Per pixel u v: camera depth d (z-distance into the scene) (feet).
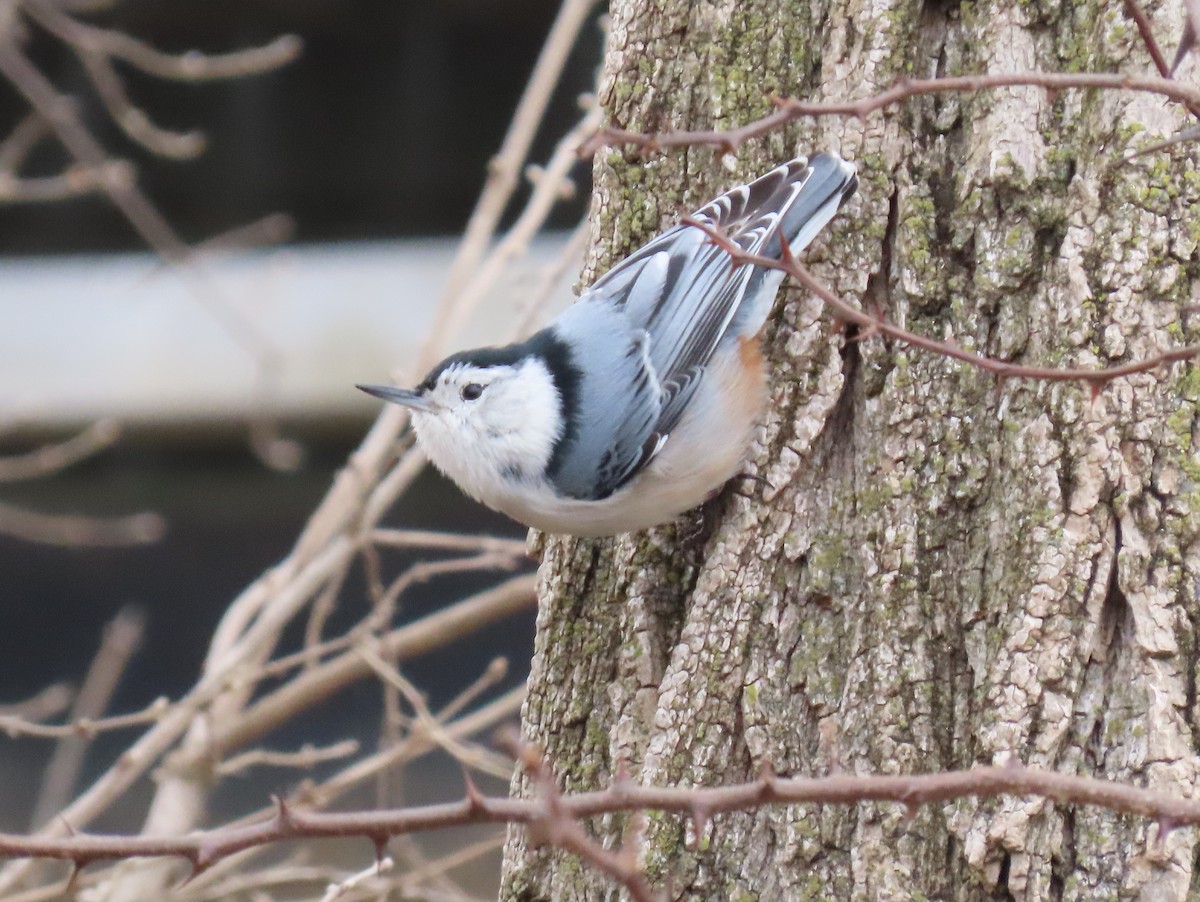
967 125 20.07
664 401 21.35
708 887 19.33
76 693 46.62
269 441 40.32
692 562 21.42
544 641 22.20
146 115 53.06
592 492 21.79
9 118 53.06
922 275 19.93
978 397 19.39
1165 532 18.06
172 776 31.14
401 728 38.70
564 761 21.45
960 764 18.58
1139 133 18.81
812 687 19.48
